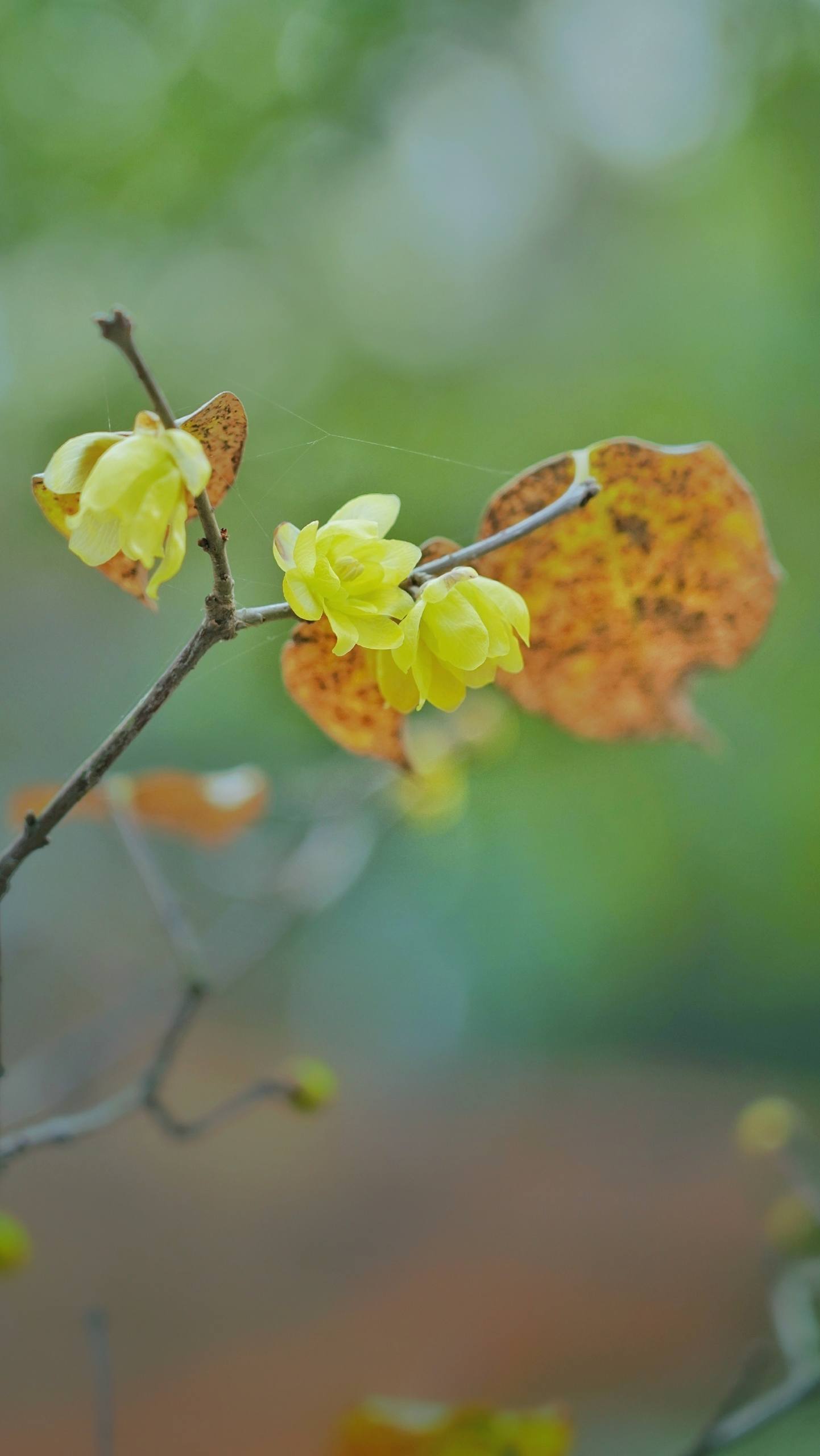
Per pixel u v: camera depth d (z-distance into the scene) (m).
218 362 2.92
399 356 3.23
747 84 3.24
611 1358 2.18
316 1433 1.83
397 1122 4.13
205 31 2.93
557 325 3.56
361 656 0.61
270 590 1.48
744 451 3.12
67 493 0.57
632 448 0.61
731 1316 2.34
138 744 3.76
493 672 0.58
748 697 3.29
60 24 2.79
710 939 4.56
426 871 4.88
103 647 3.79
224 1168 3.37
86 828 3.04
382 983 5.36
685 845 4.08
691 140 3.58
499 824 3.80
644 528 0.62
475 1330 2.36
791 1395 0.70
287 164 3.06
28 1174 3.00
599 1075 4.62
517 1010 5.23
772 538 3.04
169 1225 2.85
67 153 2.79
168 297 2.94
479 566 0.63
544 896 5.18
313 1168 3.51
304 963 5.06
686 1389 2.03
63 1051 1.00
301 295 3.19
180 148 2.89
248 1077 4.17
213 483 0.60
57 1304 2.31
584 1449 1.78
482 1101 4.41
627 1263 2.73
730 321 3.36
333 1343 2.27
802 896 3.90
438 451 2.98
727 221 3.59
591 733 0.65
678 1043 4.86
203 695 3.32
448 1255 2.85
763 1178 2.89
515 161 3.62
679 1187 3.34
